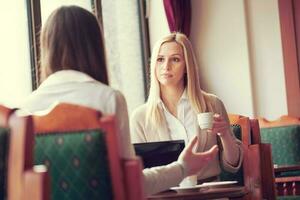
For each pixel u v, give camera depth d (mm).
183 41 3373
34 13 4473
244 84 6453
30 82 4336
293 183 4707
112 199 1568
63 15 1990
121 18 5773
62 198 1607
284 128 5352
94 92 1926
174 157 2631
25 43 4371
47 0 4688
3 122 1360
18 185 1301
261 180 3387
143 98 5926
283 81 6586
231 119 3686
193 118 3328
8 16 4242
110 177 1565
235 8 6480
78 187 1582
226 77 6488
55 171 1608
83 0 5238
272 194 3424
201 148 3260
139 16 6027
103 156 1560
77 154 1573
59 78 1968
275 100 6570
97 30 2023
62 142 1593
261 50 6617
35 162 1628
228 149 3154
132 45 5879
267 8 6621
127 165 1562
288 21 6559
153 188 2025
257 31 6613
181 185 2559
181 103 3365
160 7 6180
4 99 4125
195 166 2174
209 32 6520
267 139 5402
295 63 6516
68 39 1973
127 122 1961
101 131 1560
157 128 3338
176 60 3350
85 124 1576
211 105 3461
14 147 1327
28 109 1944
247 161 3395
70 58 1977
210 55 6516
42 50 2020
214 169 3213
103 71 2027
